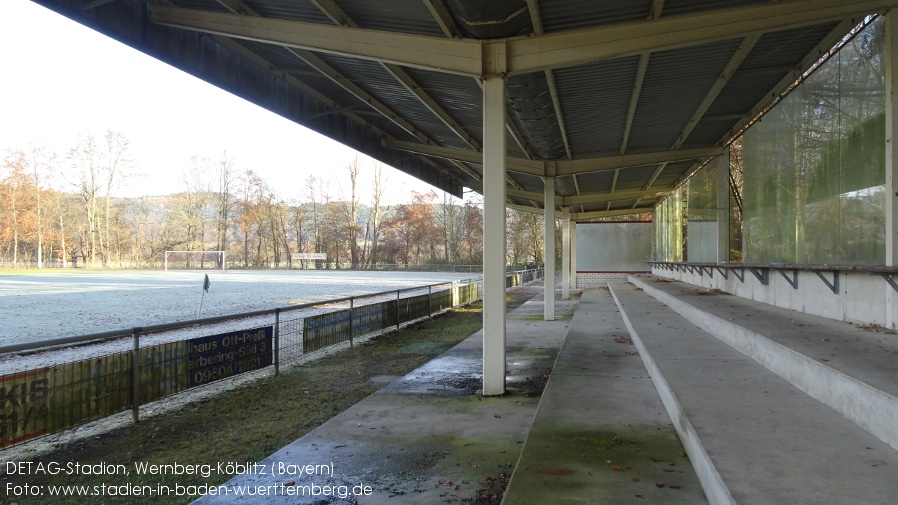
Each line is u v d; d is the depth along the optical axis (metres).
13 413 4.28
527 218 58.88
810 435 3.34
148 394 5.60
